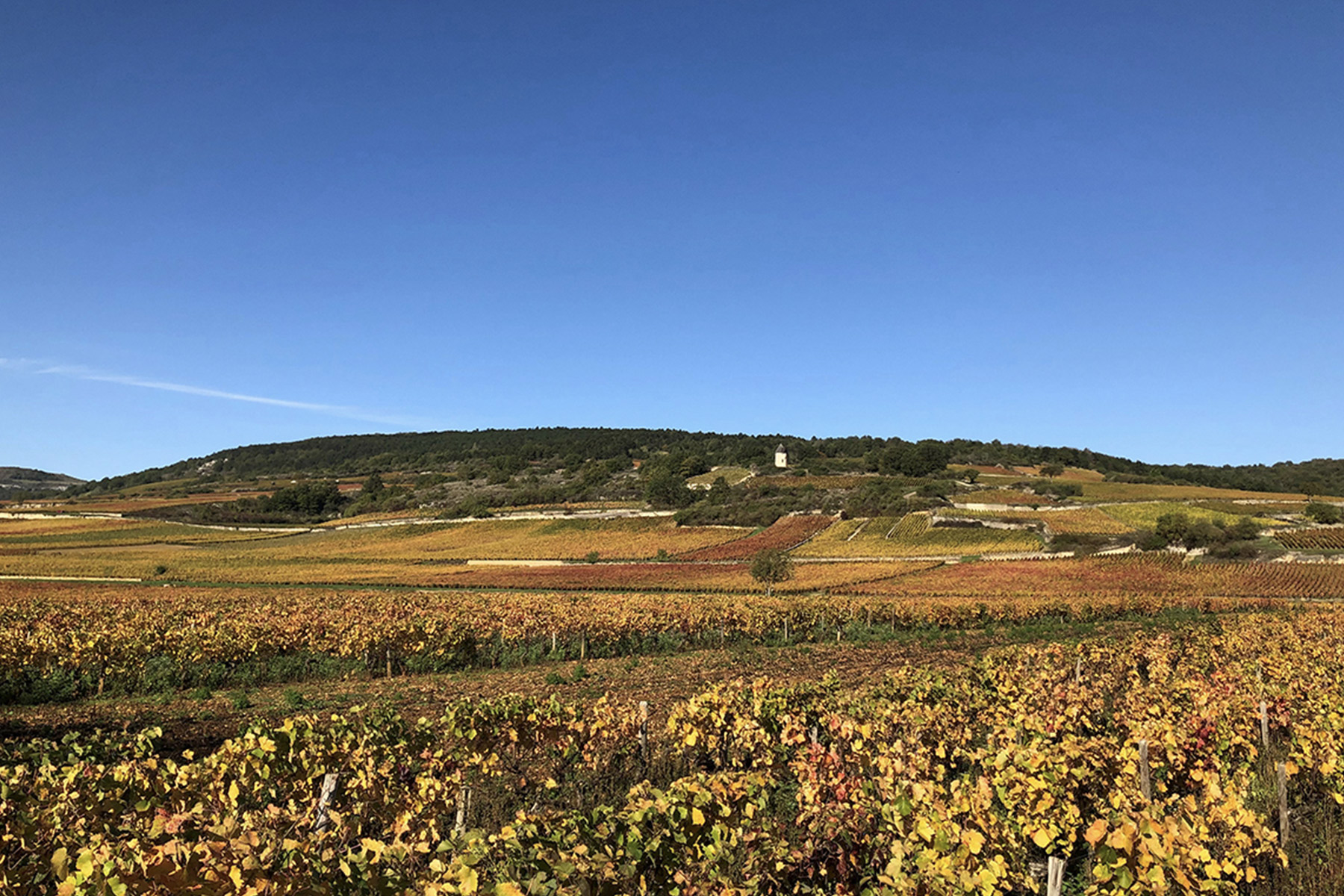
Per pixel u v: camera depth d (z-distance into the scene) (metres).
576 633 31.12
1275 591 60.53
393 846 5.94
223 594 51.12
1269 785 10.44
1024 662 19.61
